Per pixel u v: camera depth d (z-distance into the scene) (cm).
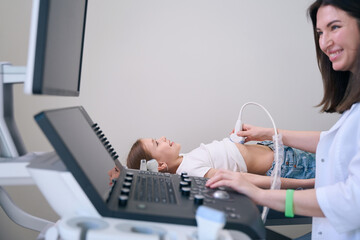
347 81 110
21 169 61
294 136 131
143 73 182
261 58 199
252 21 196
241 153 157
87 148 66
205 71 191
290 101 204
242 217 56
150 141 171
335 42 90
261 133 133
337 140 90
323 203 73
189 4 187
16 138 74
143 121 184
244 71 197
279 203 76
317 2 102
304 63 204
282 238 117
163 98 186
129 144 182
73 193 52
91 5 171
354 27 88
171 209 56
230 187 76
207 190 72
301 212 76
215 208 59
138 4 179
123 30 178
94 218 49
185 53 188
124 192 59
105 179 67
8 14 146
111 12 175
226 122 195
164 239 45
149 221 52
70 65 76
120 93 179
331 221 74
